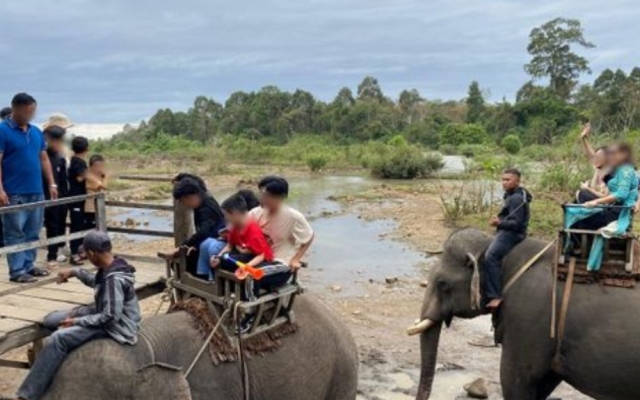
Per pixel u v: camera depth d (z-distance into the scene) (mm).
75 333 4305
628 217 6102
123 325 4398
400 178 34531
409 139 63562
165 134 63281
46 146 7879
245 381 4691
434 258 15086
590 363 5953
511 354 6352
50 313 5582
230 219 4852
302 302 5367
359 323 10383
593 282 6086
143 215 21688
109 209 22562
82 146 8297
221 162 40469
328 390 5305
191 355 4570
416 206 22812
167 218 21141
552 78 75438
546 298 6180
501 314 6430
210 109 75938
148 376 4266
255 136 70188
